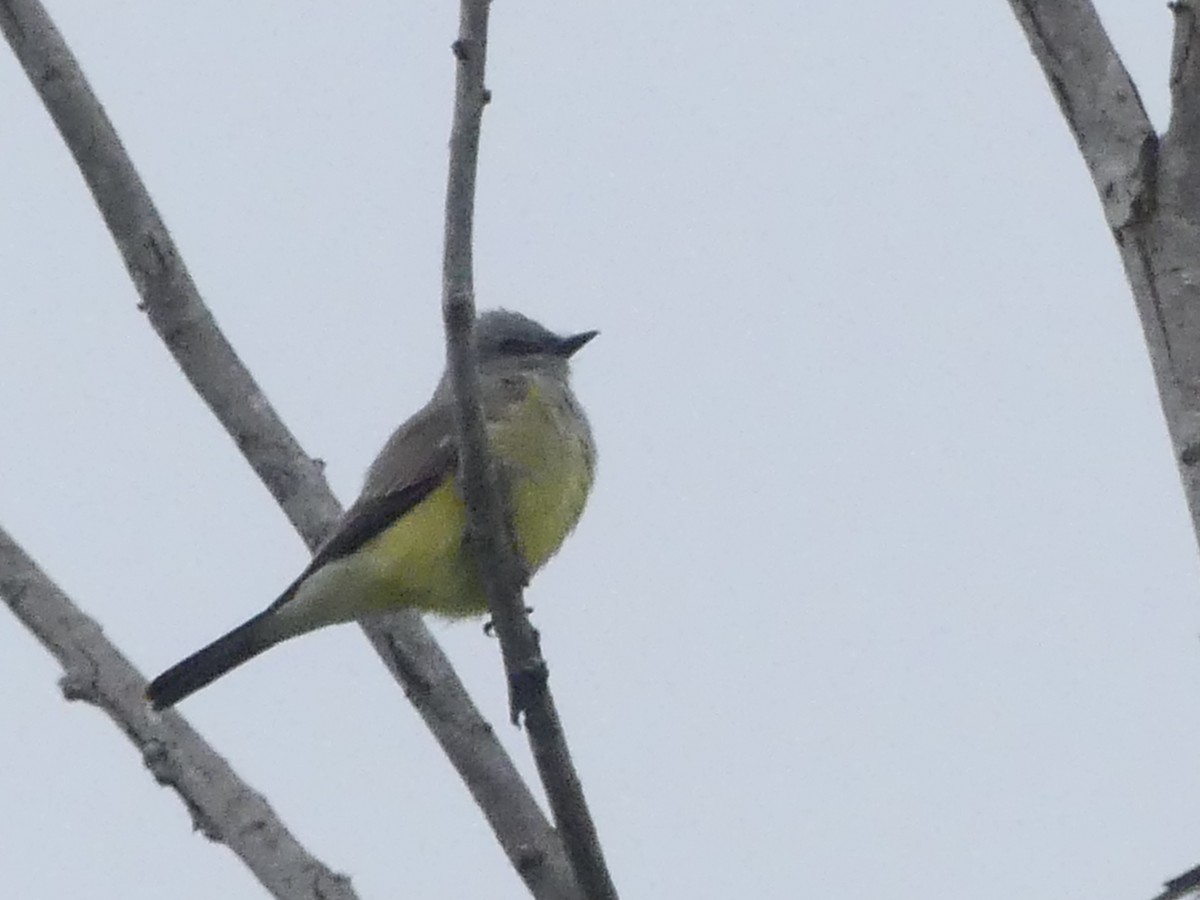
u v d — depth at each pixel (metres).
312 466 12.47
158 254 11.84
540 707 9.45
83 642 10.93
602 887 9.44
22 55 11.62
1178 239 7.61
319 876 10.19
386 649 11.27
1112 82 7.87
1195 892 7.84
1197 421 7.41
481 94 8.70
